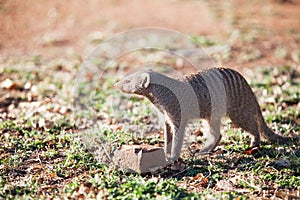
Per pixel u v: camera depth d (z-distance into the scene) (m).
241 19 22.08
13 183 7.61
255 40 18.73
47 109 11.32
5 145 9.02
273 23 21.52
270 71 14.79
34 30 21.14
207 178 7.81
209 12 22.88
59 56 17.34
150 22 21.53
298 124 10.41
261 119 9.16
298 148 9.10
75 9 23.81
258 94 12.43
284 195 7.28
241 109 8.85
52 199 7.08
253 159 8.52
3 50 18.33
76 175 7.91
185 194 7.09
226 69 8.91
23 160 8.51
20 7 23.72
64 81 13.98
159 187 7.18
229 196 7.12
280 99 11.85
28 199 7.01
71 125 10.23
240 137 9.43
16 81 13.80
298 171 8.08
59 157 8.63
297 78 14.23
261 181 7.73
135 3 24.80
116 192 7.05
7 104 12.02
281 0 25.48
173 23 21.33
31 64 15.99
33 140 9.31
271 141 9.30
